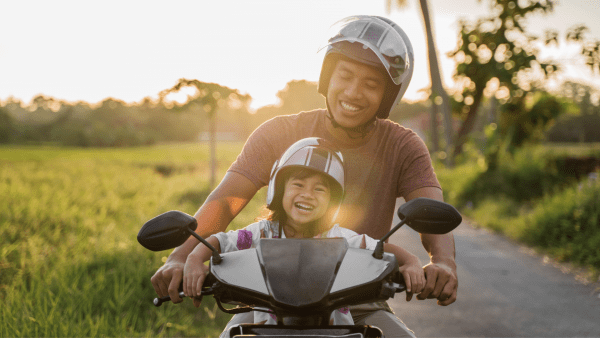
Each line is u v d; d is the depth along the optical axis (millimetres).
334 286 1562
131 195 13609
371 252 1730
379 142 2477
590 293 6031
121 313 4488
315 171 1977
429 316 5180
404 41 2338
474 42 19953
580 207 8891
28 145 63188
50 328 3811
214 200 2338
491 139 17625
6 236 6715
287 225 2143
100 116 79375
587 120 69375
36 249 5992
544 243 8930
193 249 2014
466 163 21031
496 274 6965
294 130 2508
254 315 2010
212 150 15562
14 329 3768
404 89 2420
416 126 55625
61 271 5094
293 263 1614
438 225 1727
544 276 6859
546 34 17672
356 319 2197
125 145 66000
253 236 2061
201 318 4773
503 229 10656
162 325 4480
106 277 4992
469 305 5551
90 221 8047
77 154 39344
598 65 15477
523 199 14164
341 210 2428
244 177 2420
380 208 2471
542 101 19625
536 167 14883
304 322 1587
